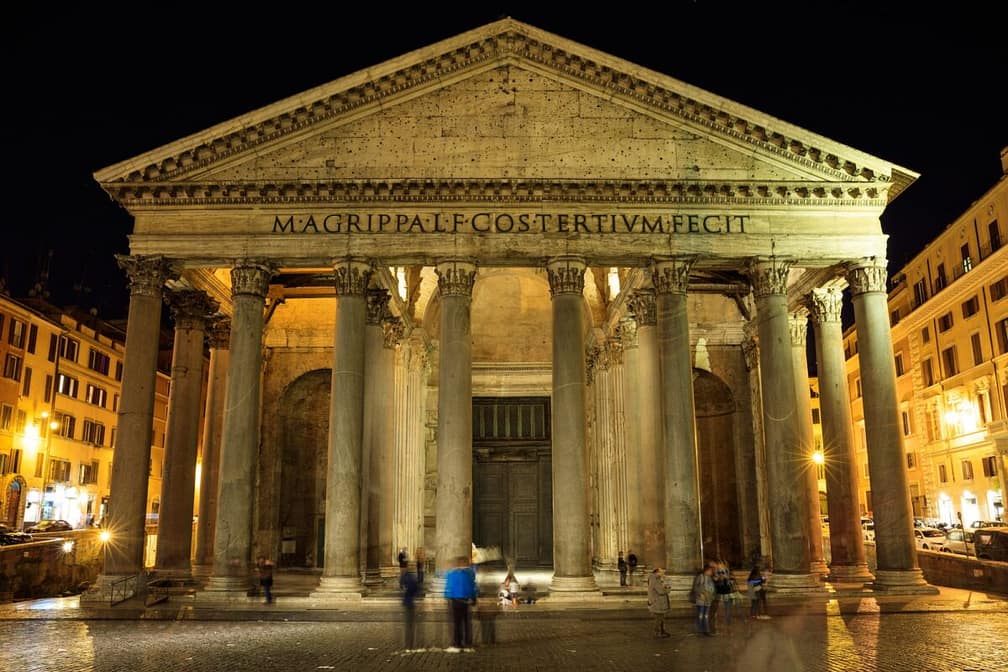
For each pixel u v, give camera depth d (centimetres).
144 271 2581
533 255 2575
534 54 2684
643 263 2662
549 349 3941
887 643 1688
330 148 2641
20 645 1738
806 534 2531
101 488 6147
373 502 2958
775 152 2642
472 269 2586
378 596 2462
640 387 2917
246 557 2475
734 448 3706
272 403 3725
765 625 1989
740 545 3619
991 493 4506
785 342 2575
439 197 2598
